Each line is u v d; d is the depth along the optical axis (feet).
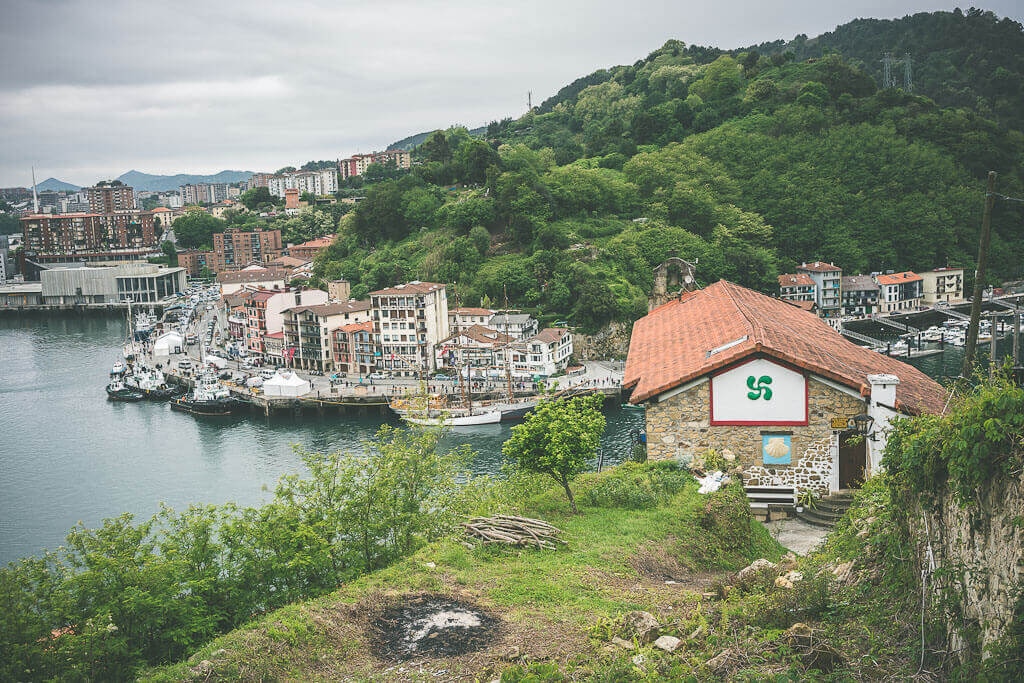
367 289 610.65
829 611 55.88
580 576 73.82
